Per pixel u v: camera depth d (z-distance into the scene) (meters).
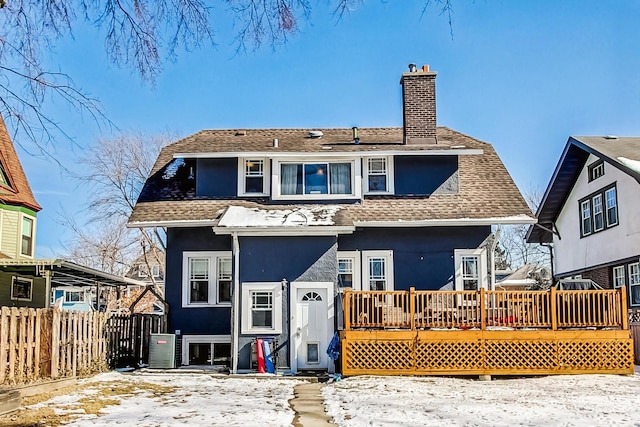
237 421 9.45
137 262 40.41
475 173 20.11
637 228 19.22
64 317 13.34
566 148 23.11
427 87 19.75
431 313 15.15
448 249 17.97
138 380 14.15
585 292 15.20
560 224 25.69
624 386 13.14
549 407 10.48
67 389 12.39
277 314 16.28
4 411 9.73
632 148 20.91
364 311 15.17
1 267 19.44
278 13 5.30
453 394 12.07
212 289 18.16
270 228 16.20
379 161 19.06
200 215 18.06
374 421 9.49
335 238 16.55
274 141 19.94
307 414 10.23
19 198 23.66
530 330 15.02
